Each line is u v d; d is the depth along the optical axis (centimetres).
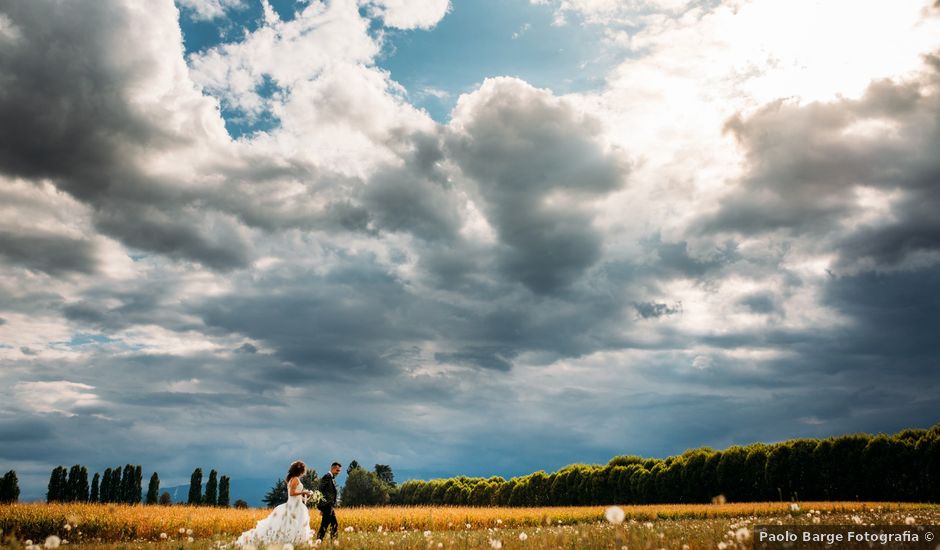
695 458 5697
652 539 948
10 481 6138
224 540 1289
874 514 1950
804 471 4975
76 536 1841
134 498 7981
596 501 6419
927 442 4475
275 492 9800
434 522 2614
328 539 1261
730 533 991
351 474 9662
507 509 3644
